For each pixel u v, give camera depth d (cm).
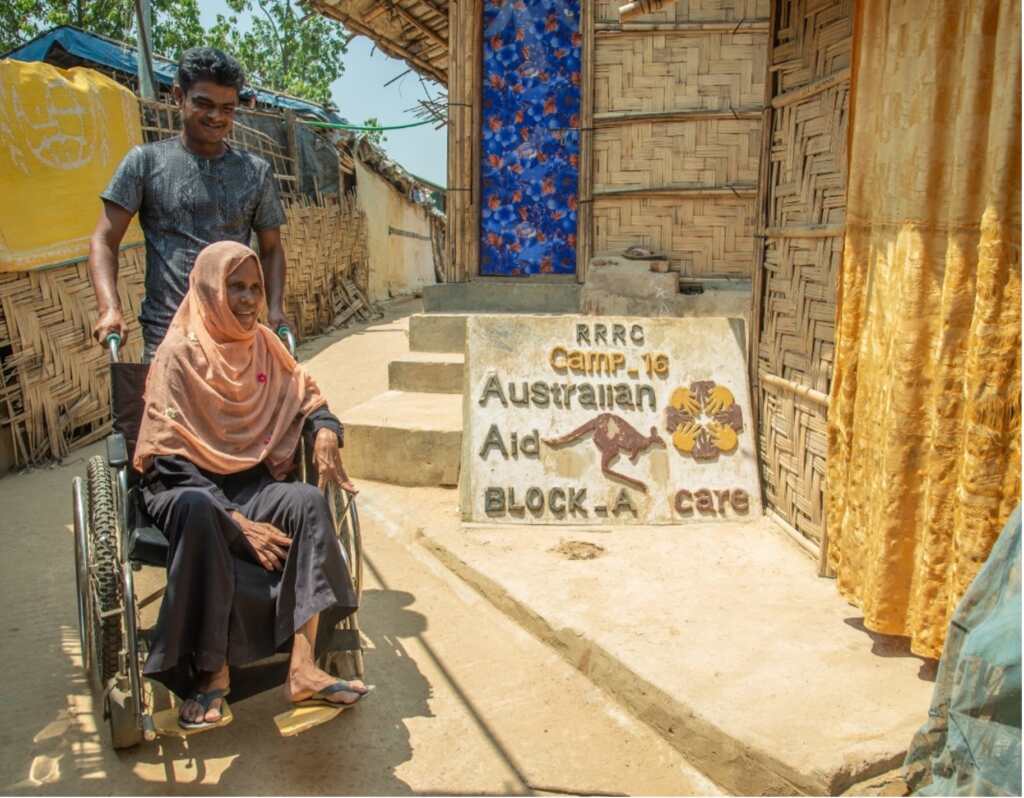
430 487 573
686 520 490
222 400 313
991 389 264
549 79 818
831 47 402
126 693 290
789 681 309
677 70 750
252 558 294
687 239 769
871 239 332
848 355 350
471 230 828
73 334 722
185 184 357
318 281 1255
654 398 520
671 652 333
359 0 917
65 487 625
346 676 332
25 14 2344
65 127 729
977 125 269
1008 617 208
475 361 526
